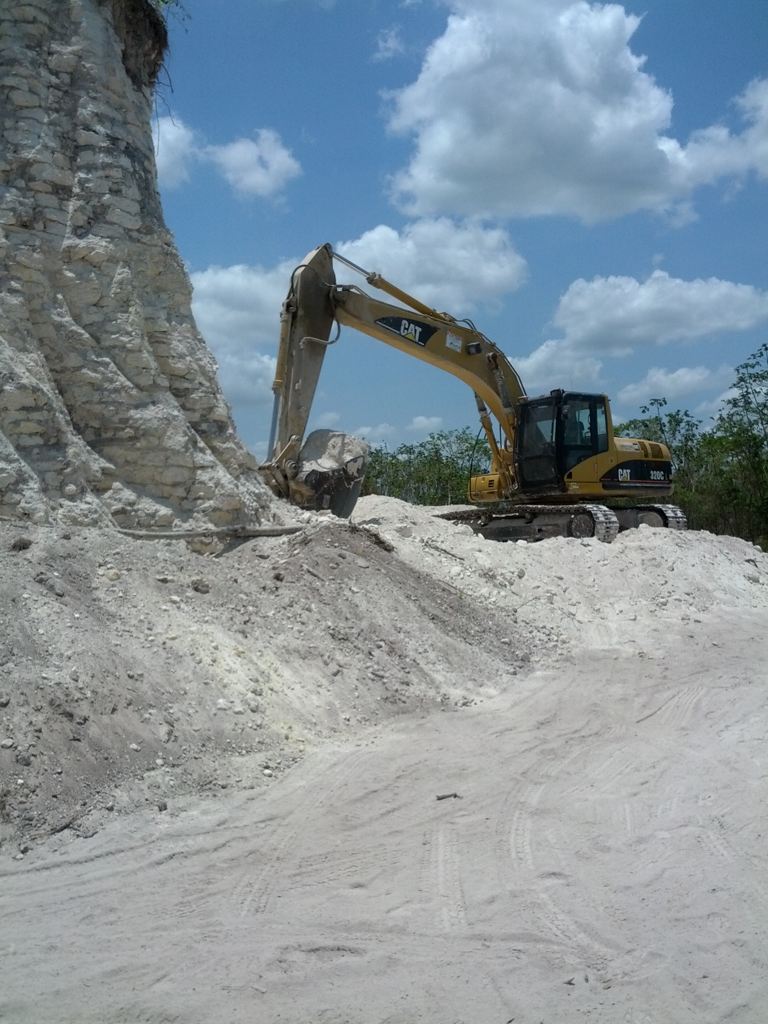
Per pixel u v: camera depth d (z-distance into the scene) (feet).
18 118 35.32
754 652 41.78
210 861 19.70
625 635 44.39
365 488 126.82
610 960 15.57
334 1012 14.01
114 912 17.40
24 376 31.99
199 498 35.78
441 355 64.03
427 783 24.58
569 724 30.55
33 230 34.71
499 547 52.44
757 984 14.69
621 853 20.15
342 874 19.20
